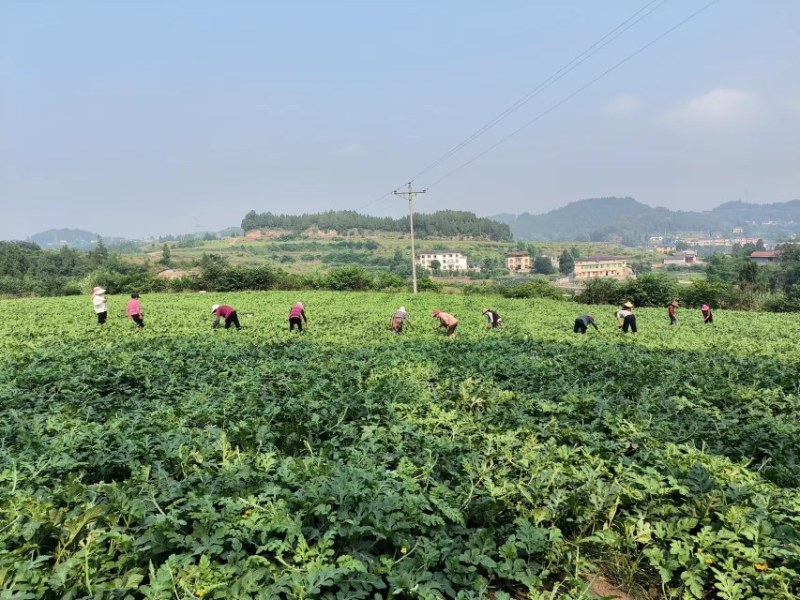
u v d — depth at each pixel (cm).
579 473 675
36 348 1669
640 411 973
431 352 1666
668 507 602
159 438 760
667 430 885
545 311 3866
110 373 1235
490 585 531
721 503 604
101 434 781
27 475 655
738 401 1099
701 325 3003
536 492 626
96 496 592
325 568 456
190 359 1480
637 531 567
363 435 809
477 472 679
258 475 631
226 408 965
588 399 1026
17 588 419
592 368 1438
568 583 536
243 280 6125
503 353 1691
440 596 457
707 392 1153
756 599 472
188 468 695
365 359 1523
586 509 596
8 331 2252
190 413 934
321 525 540
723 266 7838
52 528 515
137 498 563
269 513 541
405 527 525
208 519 526
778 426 895
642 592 537
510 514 617
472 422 928
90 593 431
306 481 614
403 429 845
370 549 528
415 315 3288
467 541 549
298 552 479
